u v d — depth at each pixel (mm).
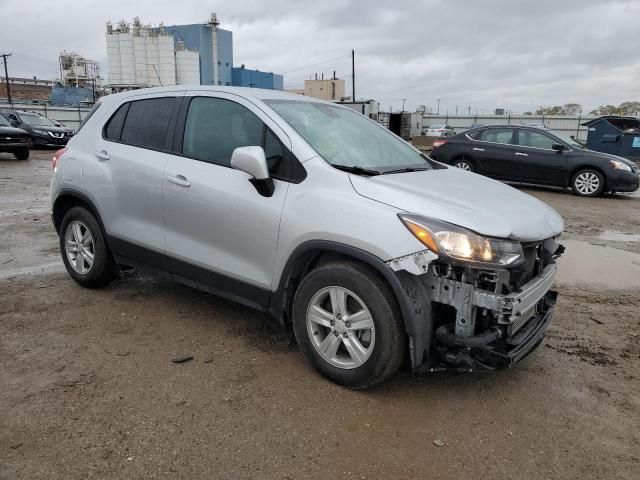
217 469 2553
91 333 3967
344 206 3127
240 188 3592
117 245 4453
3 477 2441
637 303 5102
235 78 61844
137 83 51625
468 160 13219
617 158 12000
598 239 7902
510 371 3623
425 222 2900
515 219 3100
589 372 3660
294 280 3498
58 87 65250
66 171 4750
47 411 2951
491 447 2799
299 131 3574
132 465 2555
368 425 2938
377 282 3025
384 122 44375
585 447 2826
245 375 3420
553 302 3613
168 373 3416
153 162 4133
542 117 47125
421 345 2994
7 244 6613
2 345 3729
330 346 3283
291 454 2680
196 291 4922
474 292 2889
